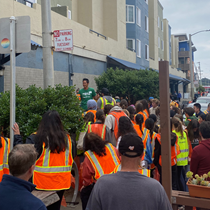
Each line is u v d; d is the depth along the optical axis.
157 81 15.68
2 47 3.41
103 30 20.17
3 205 1.88
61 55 13.16
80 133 5.10
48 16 5.95
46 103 4.56
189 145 5.65
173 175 5.02
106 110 6.08
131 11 23.58
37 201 1.93
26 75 10.47
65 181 3.36
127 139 2.09
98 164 3.56
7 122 4.59
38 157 3.29
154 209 1.90
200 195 3.03
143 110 7.06
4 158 3.16
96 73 17.12
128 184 1.97
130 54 22.64
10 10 9.52
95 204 1.99
